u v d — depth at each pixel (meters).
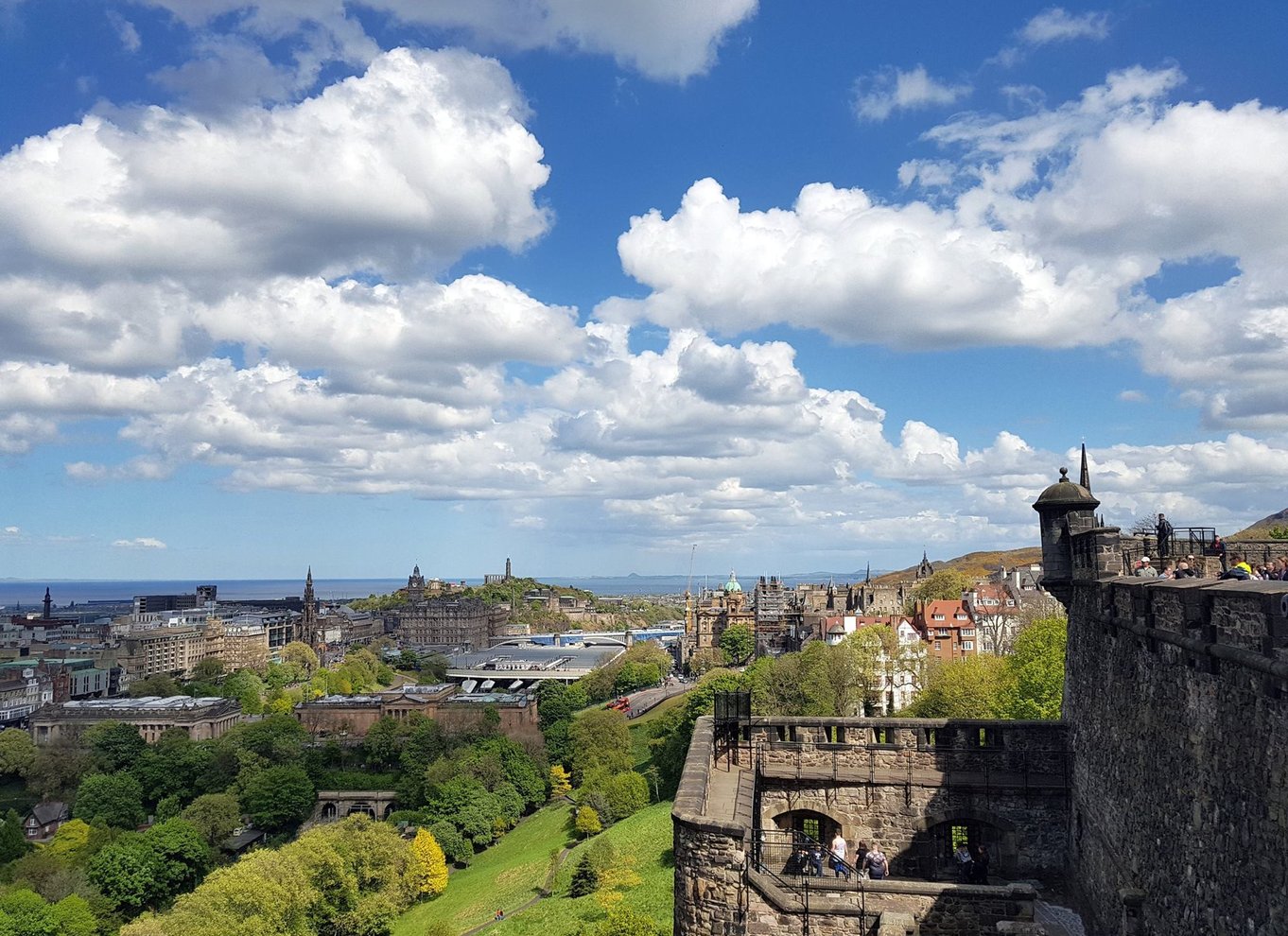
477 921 125.25
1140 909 24.73
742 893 26.28
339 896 132.75
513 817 196.38
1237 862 18.16
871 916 26.70
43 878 139.50
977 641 193.25
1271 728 16.55
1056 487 37.44
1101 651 30.97
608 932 85.12
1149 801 24.42
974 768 37.84
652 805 168.50
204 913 104.31
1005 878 36.47
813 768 38.69
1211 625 19.67
